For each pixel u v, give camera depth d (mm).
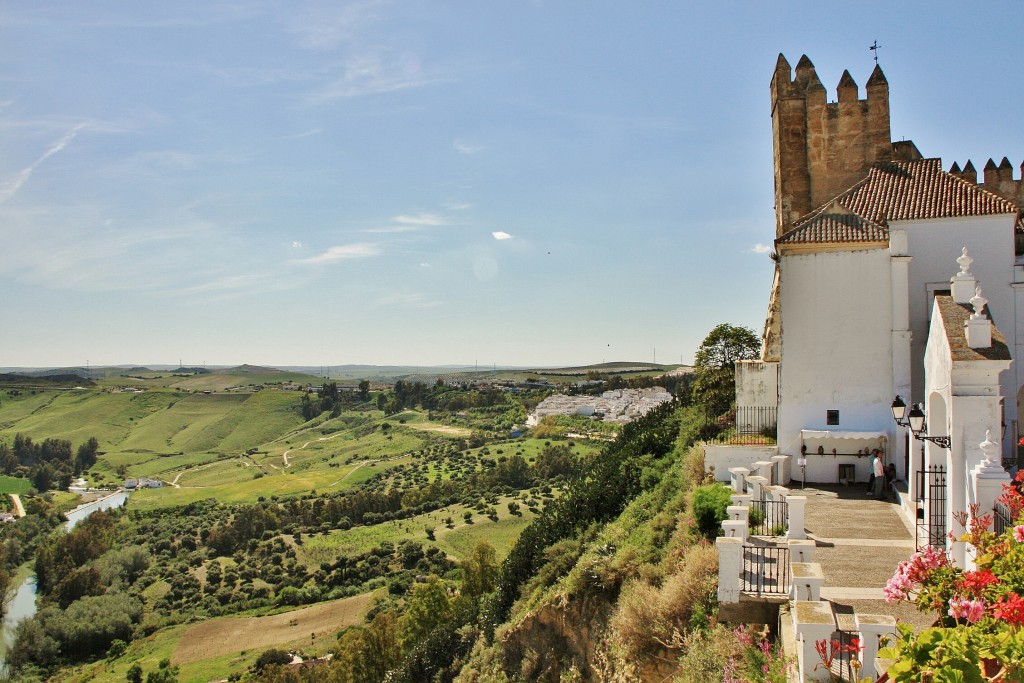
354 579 101125
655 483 29609
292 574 105625
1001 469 13805
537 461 155375
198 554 119062
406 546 109500
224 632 88062
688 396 41750
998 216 26656
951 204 27609
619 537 25078
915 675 7223
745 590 15266
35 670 82938
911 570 10492
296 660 76250
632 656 17391
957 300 18094
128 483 182125
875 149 34312
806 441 26719
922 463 18828
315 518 133000
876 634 10883
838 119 34688
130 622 92438
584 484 36031
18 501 160750
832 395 26609
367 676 55906
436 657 35438
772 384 31000
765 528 20125
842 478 26438
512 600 31438
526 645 25406
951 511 15094
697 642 14914
